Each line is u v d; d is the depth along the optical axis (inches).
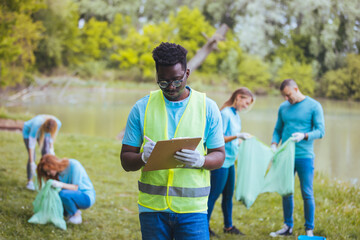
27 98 818.8
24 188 246.7
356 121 665.0
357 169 443.2
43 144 237.5
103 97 898.1
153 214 95.0
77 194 187.2
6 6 403.9
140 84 936.9
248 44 873.5
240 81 895.7
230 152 175.5
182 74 89.4
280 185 179.9
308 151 175.8
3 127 504.4
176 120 95.7
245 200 187.9
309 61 746.8
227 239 175.0
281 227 195.2
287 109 182.7
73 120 714.2
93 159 382.6
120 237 177.3
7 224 172.6
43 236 165.6
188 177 94.3
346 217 200.4
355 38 658.2
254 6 846.5
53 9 872.9
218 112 98.9
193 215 94.0
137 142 98.3
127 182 304.8
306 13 731.4
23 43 725.9
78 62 944.3
